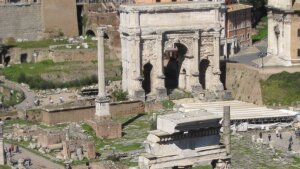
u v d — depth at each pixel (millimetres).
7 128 191250
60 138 171375
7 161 154125
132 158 162125
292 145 172625
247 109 198625
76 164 155875
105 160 159125
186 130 102750
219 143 108062
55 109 197625
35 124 196250
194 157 104438
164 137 102125
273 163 157875
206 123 104312
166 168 102500
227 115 116438
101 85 188500
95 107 197000
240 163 157625
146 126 193750
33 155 163625
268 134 183250
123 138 182125
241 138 178500
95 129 184250
